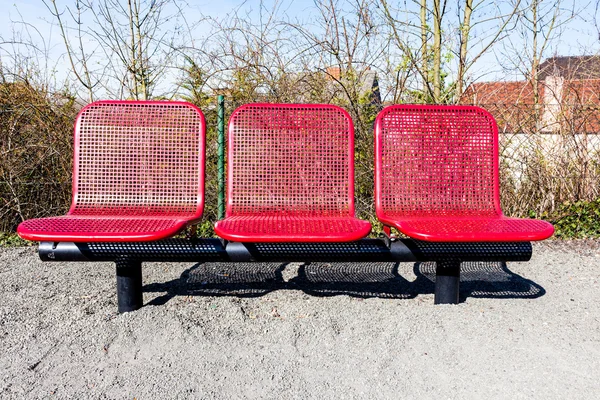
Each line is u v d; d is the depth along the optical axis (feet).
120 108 10.41
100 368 7.59
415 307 10.05
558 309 10.02
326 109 10.48
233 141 10.34
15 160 18.65
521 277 12.45
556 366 7.63
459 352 8.09
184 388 7.07
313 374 7.47
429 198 10.25
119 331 8.77
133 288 9.70
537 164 19.29
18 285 11.67
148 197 10.27
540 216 19.01
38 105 18.84
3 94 19.17
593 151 19.47
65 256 9.14
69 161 18.98
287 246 9.24
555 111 19.42
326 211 10.30
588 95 19.58
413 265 13.70
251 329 9.00
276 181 10.34
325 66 18.86
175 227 8.45
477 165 10.35
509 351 8.11
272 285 11.73
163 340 8.46
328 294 11.03
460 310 9.79
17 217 19.35
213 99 18.16
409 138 10.31
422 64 19.10
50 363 7.73
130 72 20.15
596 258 14.57
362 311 9.86
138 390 7.01
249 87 18.44
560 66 20.52
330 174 10.38
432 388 7.09
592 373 7.41
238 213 10.25
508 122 19.16
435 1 18.89
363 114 18.07
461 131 10.38
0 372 7.44
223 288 11.43
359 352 8.13
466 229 8.48
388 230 9.84
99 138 10.28
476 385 7.14
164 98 19.27
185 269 13.12
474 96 19.06
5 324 9.15
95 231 8.19
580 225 18.48
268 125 10.37
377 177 10.19
